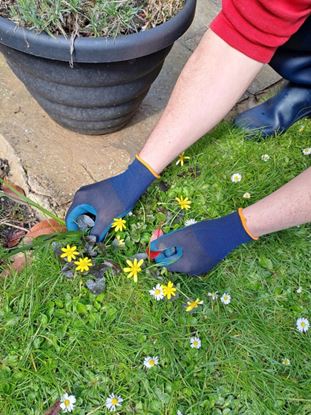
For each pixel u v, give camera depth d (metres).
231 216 0.66
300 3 0.51
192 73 0.61
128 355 0.61
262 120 0.85
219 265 0.70
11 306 0.64
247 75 0.60
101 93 0.70
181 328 0.64
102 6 0.63
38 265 0.66
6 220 0.75
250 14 0.54
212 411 0.59
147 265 0.68
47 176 0.77
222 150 0.82
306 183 0.60
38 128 0.81
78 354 0.61
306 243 0.73
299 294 0.69
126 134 0.83
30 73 0.68
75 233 0.66
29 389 0.59
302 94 0.85
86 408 0.58
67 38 0.61
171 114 0.63
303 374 0.63
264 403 0.60
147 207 0.74
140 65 0.67
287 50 0.78
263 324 0.65
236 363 0.62
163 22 0.67
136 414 0.58
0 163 0.80
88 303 0.65
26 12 0.61
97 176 0.78
